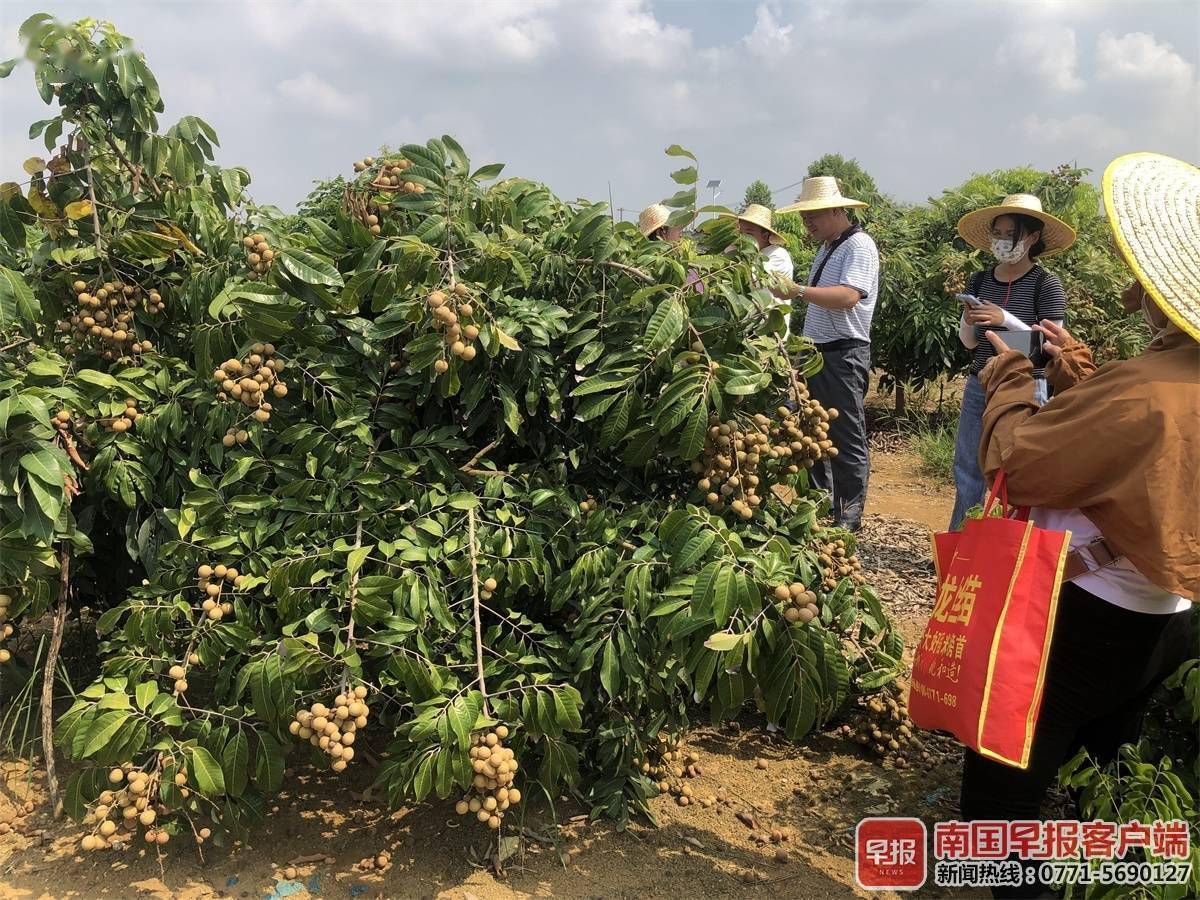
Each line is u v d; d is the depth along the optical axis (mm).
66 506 2439
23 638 3465
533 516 2607
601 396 2564
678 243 2760
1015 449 1990
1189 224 1974
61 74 2648
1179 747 2416
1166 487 1763
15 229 2707
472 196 2695
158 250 2686
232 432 2492
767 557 2318
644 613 2328
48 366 2395
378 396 2682
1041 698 2010
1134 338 7469
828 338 4656
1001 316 3793
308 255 2463
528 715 2268
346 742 2053
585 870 2457
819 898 2361
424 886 2365
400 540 2402
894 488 6824
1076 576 1999
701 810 2760
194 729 2357
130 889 2322
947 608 2023
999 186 15547
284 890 2328
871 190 10953
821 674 2279
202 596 2582
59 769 2834
